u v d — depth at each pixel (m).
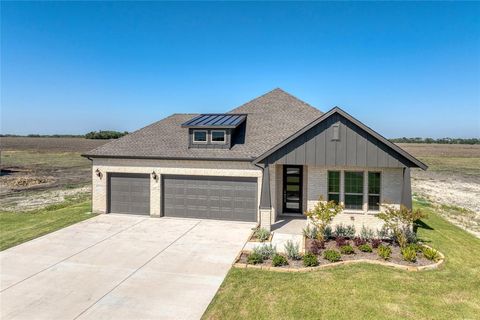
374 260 10.95
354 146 13.77
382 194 14.16
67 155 65.62
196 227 15.70
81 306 8.38
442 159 67.62
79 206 20.66
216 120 19.03
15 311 8.12
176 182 17.58
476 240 13.82
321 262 10.88
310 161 14.20
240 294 8.81
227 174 16.81
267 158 14.61
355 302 8.27
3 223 16.41
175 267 10.84
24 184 30.27
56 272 10.45
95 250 12.44
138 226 15.83
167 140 19.30
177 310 8.16
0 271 10.51
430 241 13.39
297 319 7.62
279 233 14.62
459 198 25.56
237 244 13.16
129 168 17.95
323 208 13.01
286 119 20.14
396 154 13.38
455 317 7.65
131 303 8.52
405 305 8.15
